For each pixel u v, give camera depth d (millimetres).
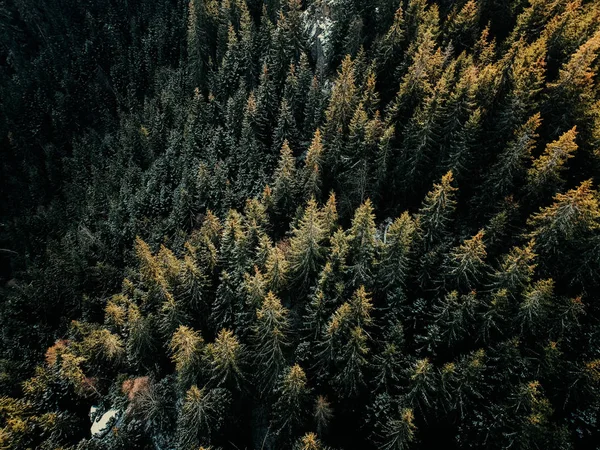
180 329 39781
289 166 54469
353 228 41656
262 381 40375
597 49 49031
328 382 37750
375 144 51844
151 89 106125
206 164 66188
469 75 47094
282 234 55062
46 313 63344
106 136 101688
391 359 34188
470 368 31297
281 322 39344
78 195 90750
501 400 32188
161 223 63812
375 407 34406
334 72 72812
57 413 48656
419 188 49969
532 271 34344
